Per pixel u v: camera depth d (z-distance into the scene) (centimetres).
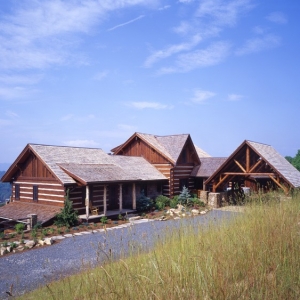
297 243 639
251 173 2467
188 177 3519
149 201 2770
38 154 2477
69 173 2352
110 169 2695
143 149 3450
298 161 4797
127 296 452
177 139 3525
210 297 446
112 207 2738
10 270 1227
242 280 516
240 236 683
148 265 552
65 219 2094
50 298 578
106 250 1299
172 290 455
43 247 1577
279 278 521
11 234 1886
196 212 2273
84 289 531
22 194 2661
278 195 1208
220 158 3678
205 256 554
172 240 691
